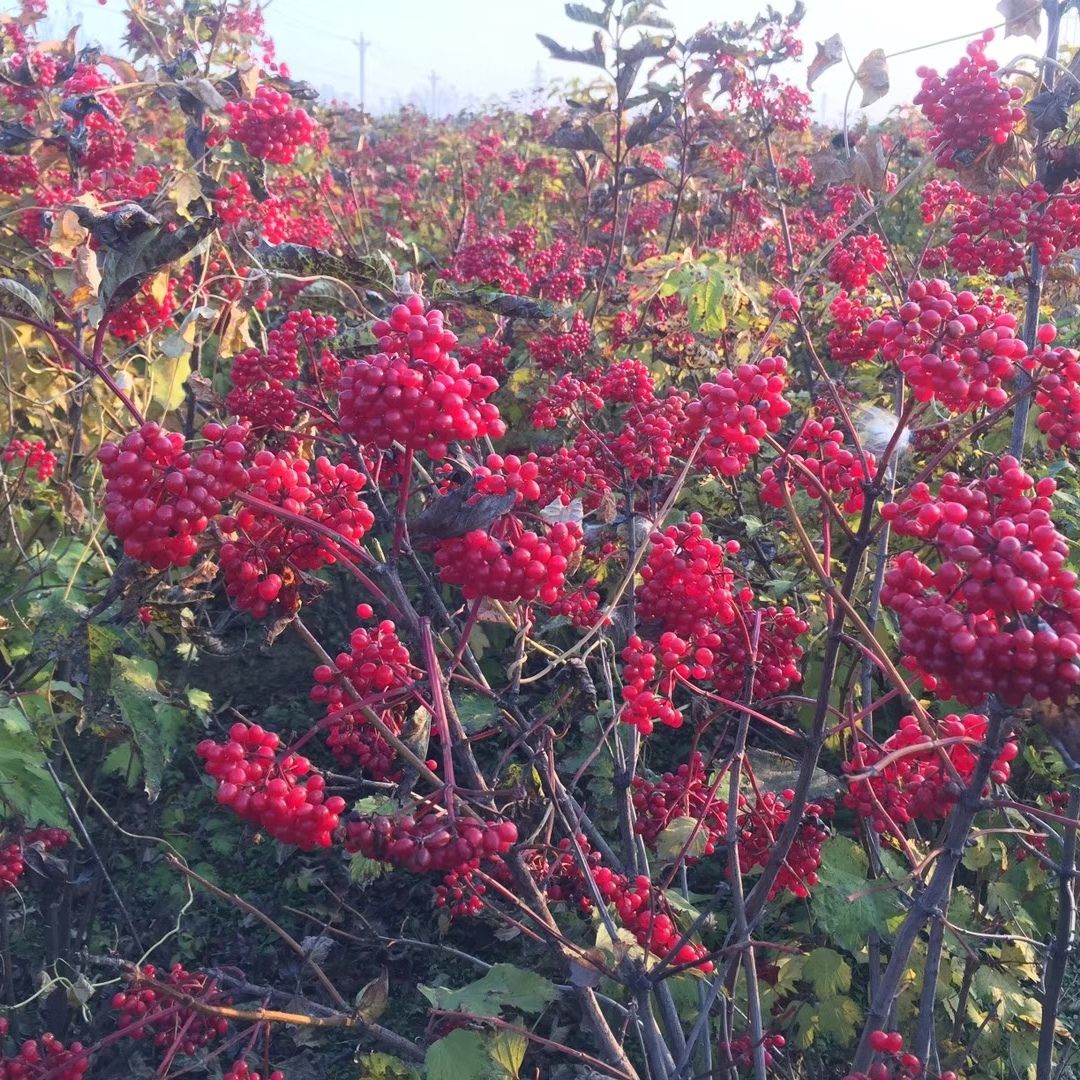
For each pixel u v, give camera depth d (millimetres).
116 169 1734
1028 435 1392
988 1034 1089
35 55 1655
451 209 3611
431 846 582
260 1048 1224
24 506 1481
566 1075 1145
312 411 833
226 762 606
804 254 2336
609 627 903
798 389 1897
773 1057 1083
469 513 586
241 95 1422
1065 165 1058
